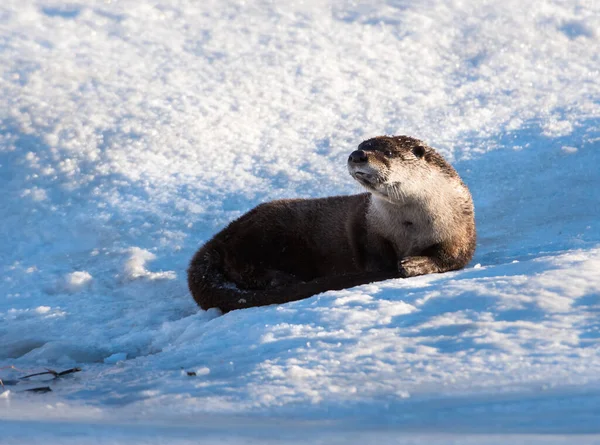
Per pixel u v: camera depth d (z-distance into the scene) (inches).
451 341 577.9
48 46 1818.4
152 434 390.6
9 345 868.0
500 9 1940.2
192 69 1733.5
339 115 1589.6
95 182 1364.4
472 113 1561.3
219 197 1316.4
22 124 1509.6
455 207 920.9
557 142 1389.0
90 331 892.6
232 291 879.7
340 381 526.6
